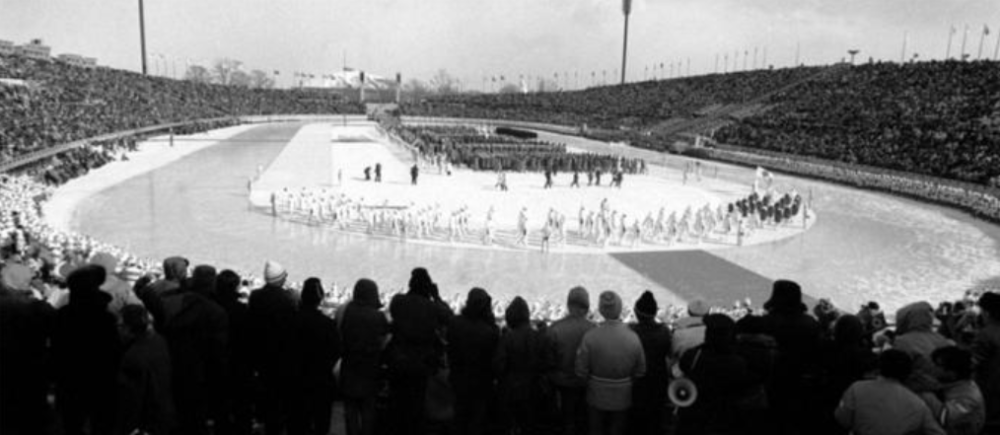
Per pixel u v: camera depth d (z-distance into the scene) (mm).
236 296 10852
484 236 42031
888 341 12055
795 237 48562
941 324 14836
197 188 60875
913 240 48719
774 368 9672
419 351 10211
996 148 74062
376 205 53438
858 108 104250
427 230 44312
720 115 131625
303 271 34500
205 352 9688
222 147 100750
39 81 95250
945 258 42906
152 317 10539
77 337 8594
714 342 8766
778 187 77750
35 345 8742
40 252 20688
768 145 103375
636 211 55562
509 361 10180
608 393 9406
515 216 50844
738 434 8695
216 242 40406
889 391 7613
